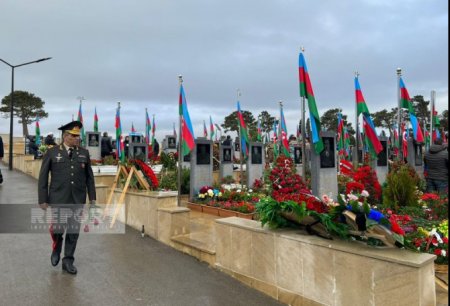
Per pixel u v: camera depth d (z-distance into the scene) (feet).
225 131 168.14
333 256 13.00
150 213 25.59
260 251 15.94
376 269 11.78
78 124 18.71
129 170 30.27
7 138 148.77
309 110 30.99
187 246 21.29
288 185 31.71
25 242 22.88
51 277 17.25
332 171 35.04
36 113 183.11
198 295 15.47
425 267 11.09
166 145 96.17
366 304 12.05
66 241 18.02
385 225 12.07
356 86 38.58
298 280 14.25
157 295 15.43
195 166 39.01
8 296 15.02
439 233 17.63
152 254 21.29
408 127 70.85
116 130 57.93
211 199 36.81
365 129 38.29
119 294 15.46
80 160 18.54
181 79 35.27
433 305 11.32
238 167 70.79
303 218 14.23
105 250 22.00
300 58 30.83
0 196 40.96
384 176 45.19
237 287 16.33
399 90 46.26
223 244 18.11
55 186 18.06
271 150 79.10
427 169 36.58
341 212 13.21
